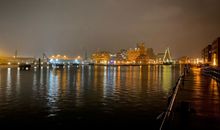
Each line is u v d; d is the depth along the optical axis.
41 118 21.39
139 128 18.61
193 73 63.75
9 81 60.12
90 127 18.81
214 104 20.14
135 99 31.47
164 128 13.09
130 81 61.31
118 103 28.52
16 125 19.23
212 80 42.25
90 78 72.81
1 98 32.16
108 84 52.94
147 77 77.31
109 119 21.08
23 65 142.12
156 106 26.59
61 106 26.66
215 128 13.26
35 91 39.91
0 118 21.31
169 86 48.44
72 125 19.36
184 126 13.42
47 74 94.81
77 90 41.53
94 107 26.06
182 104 15.69
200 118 15.34
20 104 27.75
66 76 82.56
